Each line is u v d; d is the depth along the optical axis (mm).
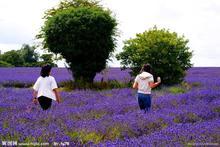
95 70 26406
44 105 12281
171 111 12742
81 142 7855
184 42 27000
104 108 13586
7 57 79562
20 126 9023
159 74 26125
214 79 31953
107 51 26141
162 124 10812
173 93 21188
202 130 9195
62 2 30547
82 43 25297
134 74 26672
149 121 10773
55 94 12297
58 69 54281
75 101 16359
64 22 25312
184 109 13367
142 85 13453
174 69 26125
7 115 11055
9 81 31234
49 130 8703
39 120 10516
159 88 24609
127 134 9438
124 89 22219
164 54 25844
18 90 21734
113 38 26422
